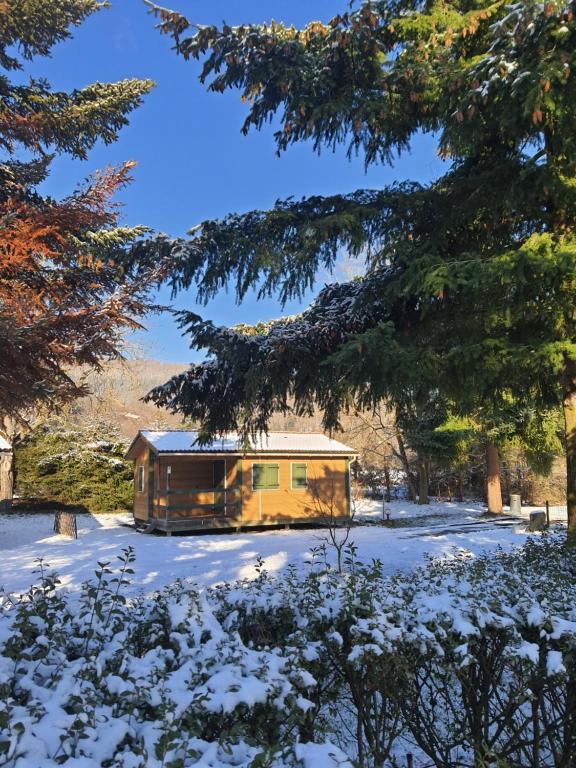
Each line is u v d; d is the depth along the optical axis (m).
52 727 1.74
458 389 5.88
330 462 19.06
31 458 23.17
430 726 3.02
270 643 2.79
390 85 5.63
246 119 6.32
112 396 23.91
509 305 5.30
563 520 18.34
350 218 5.70
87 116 9.14
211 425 7.47
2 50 9.27
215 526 16.98
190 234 6.25
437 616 2.77
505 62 4.57
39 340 3.55
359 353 5.32
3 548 13.29
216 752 1.79
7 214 3.98
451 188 6.07
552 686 2.84
